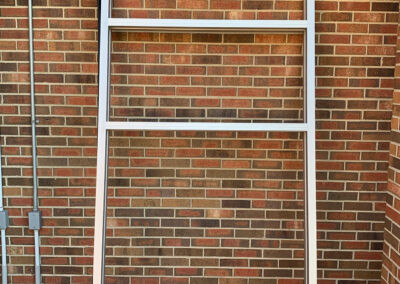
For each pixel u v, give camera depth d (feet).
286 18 7.47
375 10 7.44
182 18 7.46
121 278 7.98
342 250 7.95
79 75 7.64
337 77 7.59
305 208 7.25
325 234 7.93
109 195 7.83
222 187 7.82
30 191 7.93
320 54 7.55
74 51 7.58
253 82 7.58
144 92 7.59
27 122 7.77
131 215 7.87
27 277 8.11
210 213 7.88
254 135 7.72
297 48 7.51
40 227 7.93
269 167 7.77
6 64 7.62
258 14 7.46
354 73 7.57
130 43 7.49
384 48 7.51
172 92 7.60
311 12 7.02
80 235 8.00
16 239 8.03
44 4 7.48
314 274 7.09
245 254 7.95
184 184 7.82
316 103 7.65
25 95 7.69
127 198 7.84
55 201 7.93
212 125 7.02
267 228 7.88
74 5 7.48
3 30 7.54
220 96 7.61
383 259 7.85
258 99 7.61
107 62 7.04
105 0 6.95
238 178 7.80
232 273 7.98
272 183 7.79
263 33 7.44
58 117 7.73
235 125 7.02
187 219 7.89
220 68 7.56
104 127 6.97
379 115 7.65
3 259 8.04
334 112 7.66
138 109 7.62
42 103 7.70
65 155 7.82
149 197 7.84
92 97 7.70
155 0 7.41
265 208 7.84
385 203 7.82
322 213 7.90
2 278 8.09
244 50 7.52
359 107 7.64
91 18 7.52
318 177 7.82
